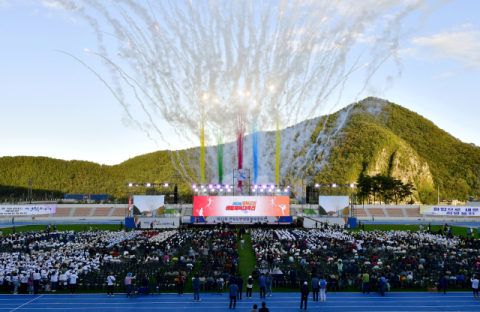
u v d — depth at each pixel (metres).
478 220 106.75
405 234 63.53
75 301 28.55
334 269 36.31
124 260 39.03
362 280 31.92
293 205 103.25
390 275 33.06
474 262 38.22
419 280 33.69
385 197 141.50
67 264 34.75
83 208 110.88
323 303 28.45
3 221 97.69
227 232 63.78
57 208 109.38
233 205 80.75
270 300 29.06
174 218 79.88
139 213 82.50
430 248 45.00
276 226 80.62
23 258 37.69
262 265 33.72
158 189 160.50
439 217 110.81
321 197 85.88
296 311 26.39
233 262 36.97
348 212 85.50
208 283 31.52
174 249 45.59
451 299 29.69
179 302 28.42
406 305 28.02
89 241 52.84
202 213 80.50
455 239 57.78
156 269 36.22
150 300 28.95
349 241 52.56
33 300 28.75
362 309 27.00
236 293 26.95
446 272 33.59
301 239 51.41
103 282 31.94
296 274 33.81
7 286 31.95
